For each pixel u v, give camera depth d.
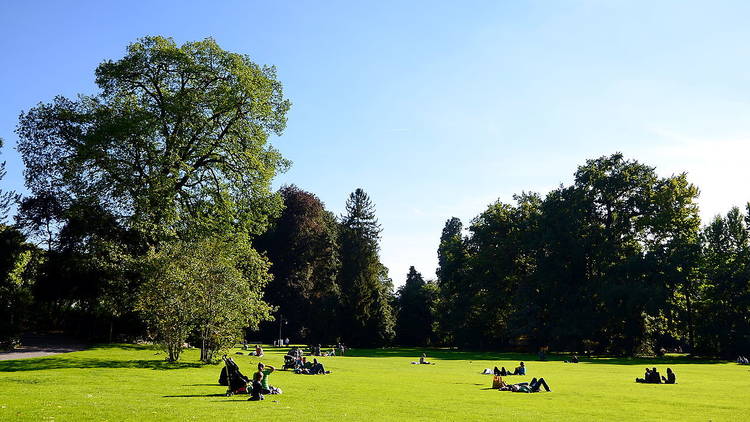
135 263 38.72
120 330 50.72
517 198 81.62
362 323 80.50
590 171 72.56
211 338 35.19
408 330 97.31
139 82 42.78
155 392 19.91
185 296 33.78
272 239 84.69
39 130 45.62
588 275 71.56
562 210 71.81
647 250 68.38
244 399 18.53
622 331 66.94
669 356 70.38
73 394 18.19
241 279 36.72
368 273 95.06
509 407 18.16
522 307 72.69
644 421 15.38
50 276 48.56
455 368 40.56
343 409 16.42
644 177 70.94
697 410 18.27
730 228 75.94
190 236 41.16
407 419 14.65
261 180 43.97
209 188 43.94
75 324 53.12
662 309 62.75
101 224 47.06
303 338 84.56
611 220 71.12
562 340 68.12
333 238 92.44
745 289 66.38
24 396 17.17
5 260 45.84
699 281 70.44
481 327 80.88
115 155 41.12
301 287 82.94
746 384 29.73
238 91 41.97
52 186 46.94
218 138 44.00
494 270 77.88
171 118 40.69
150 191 39.22
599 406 19.02
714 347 67.81
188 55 42.38
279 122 46.00
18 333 43.56
